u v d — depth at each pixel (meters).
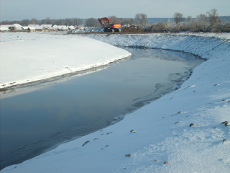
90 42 48.12
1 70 26.66
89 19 160.00
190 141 7.55
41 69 28.86
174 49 55.22
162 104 15.10
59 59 33.47
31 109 17.19
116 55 42.06
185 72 28.66
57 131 13.59
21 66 28.69
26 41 41.78
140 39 66.31
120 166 6.74
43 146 11.88
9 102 18.83
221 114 9.41
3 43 38.12
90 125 14.29
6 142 12.43
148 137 8.83
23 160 10.59
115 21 135.50
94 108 17.12
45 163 9.02
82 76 28.20
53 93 21.22
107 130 12.17
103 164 7.22
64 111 16.69
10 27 113.75
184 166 6.11
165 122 10.38
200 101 12.59
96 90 21.88
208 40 47.78
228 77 17.78
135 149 7.81
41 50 36.03
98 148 9.21
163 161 6.54
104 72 30.30
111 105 17.70
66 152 9.98
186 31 74.56
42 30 116.75
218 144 7.00
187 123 9.27
